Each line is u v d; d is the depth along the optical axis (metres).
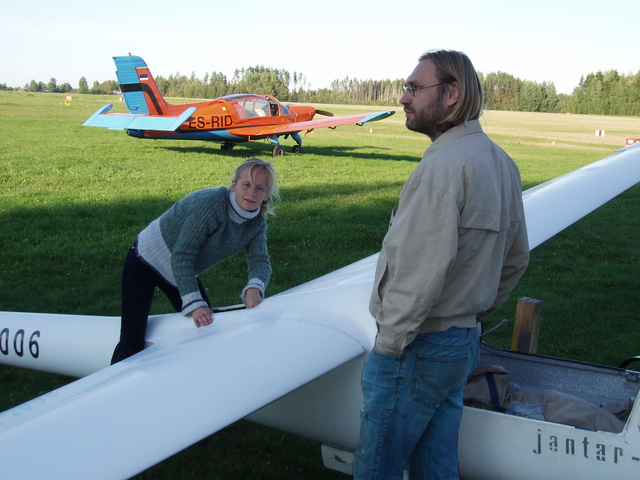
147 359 2.15
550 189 4.62
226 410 1.73
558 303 5.02
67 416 1.69
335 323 2.27
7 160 12.01
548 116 61.66
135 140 17.77
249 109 15.87
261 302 2.60
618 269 6.16
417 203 1.54
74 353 2.93
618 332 4.47
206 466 2.83
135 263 2.51
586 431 1.86
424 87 1.64
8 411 1.79
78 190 9.08
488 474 2.03
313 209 8.28
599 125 44.56
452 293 1.63
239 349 2.09
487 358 2.56
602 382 2.36
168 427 1.64
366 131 29.05
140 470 1.48
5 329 3.09
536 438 1.92
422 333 1.67
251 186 2.34
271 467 2.83
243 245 2.61
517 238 1.80
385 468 1.79
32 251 5.77
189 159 13.71
